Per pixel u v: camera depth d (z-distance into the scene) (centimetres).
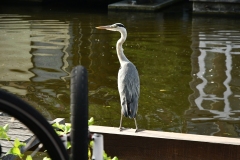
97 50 1392
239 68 1176
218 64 1218
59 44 1464
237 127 801
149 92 987
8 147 442
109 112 872
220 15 2148
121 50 678
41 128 162
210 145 456
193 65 1209
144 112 872
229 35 1606
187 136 473
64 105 910
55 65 1212
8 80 1070
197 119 838
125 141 482
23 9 2272
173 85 1038
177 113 866
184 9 2352
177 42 1498
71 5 2469
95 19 1991
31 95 967
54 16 2052
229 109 885
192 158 464
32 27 1756
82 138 176
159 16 2112
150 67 1187
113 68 1187
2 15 2058
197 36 1594
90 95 970
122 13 2211
